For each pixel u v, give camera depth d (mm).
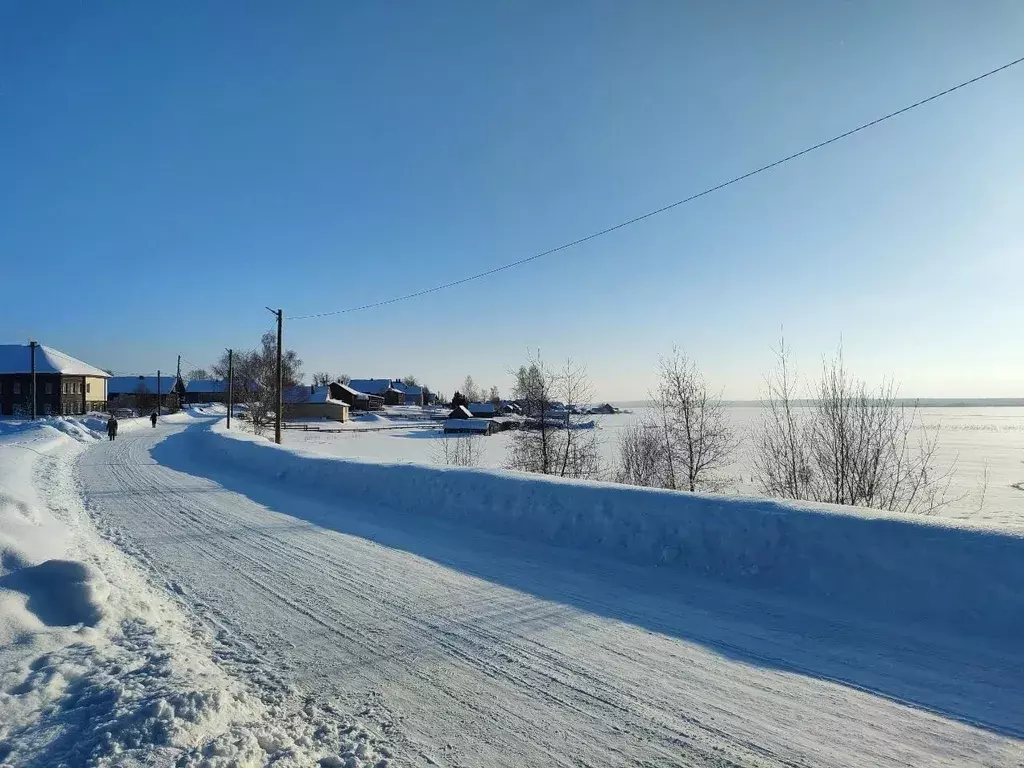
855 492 12453
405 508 10727
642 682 4289
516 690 4184
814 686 4191
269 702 3967
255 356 88375
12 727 3311
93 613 5016
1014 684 4113
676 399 18609
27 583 5215
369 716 3818
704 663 4586
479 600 6059
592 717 3818
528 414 21922
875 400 12617
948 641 4762
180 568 7352
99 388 69688
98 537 9141
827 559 6000
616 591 6281
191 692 3566
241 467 18422
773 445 13859
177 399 89750
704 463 18422
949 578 5199
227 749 3127
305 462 15195
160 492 13977
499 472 10500
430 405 153375
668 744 3506
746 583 6293
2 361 62094
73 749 3055
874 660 4559
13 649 4246
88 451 25828
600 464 25344
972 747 3426
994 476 30359
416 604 5965
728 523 6926
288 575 7000
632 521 7762
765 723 3719
